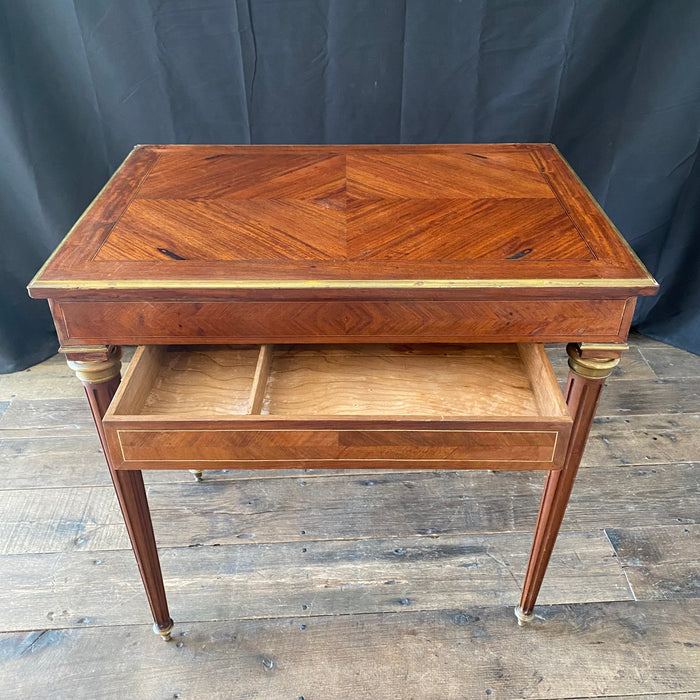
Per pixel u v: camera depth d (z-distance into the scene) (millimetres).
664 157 2000
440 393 1290
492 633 1444
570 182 1415
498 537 1655
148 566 1295
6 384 2131
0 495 1758
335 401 1269
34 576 1559
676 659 1390
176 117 1994
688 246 2131
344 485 1801
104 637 1437
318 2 1809
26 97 1860
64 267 1119
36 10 1775
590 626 1453
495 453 1087
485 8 1812
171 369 1329
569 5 1800
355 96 1975
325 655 1403
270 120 2018
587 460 1861
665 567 1574
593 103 1962
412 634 1442
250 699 1330
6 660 1391
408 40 1871
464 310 1121
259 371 1183
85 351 1159
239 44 1871
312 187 1396
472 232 1227
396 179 1432
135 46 1860
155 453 1086
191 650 1412
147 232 1228
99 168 2059
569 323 1131
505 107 1983
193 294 1087
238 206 1318
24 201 1995
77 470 1829
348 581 1552
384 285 1076
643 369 2186
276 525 1688
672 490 1771
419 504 1743
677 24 1801
